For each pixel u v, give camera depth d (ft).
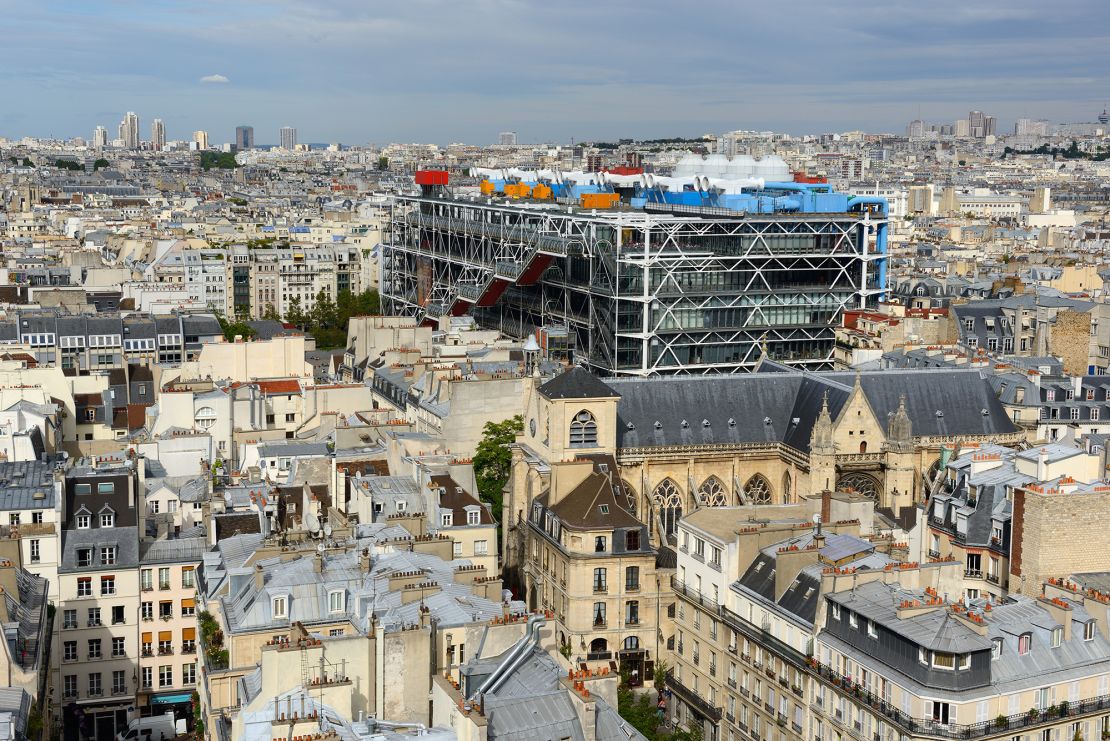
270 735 623.36
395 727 653.71
